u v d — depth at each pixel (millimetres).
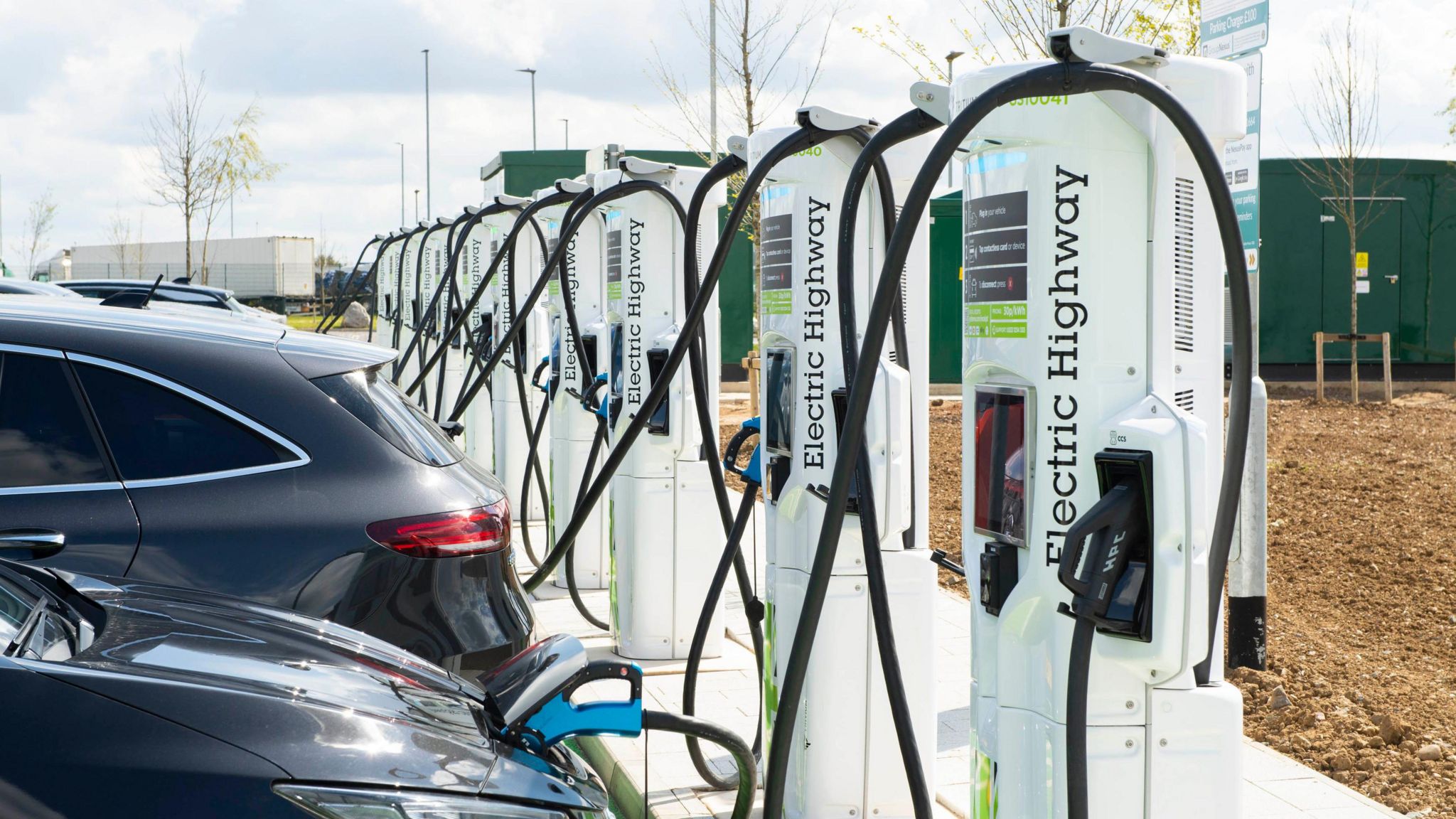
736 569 4711
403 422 4133
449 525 3918
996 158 2805
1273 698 5383
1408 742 4863
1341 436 13617
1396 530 8523
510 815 2268
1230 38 5977
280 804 2047
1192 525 2582
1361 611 6770
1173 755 2736
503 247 7438
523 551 9289
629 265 6125
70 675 2111
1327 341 17656
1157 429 2590
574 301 7828
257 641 2660
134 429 3746
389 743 2256
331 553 3736
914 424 4184
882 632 3186
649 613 6402
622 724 2688
